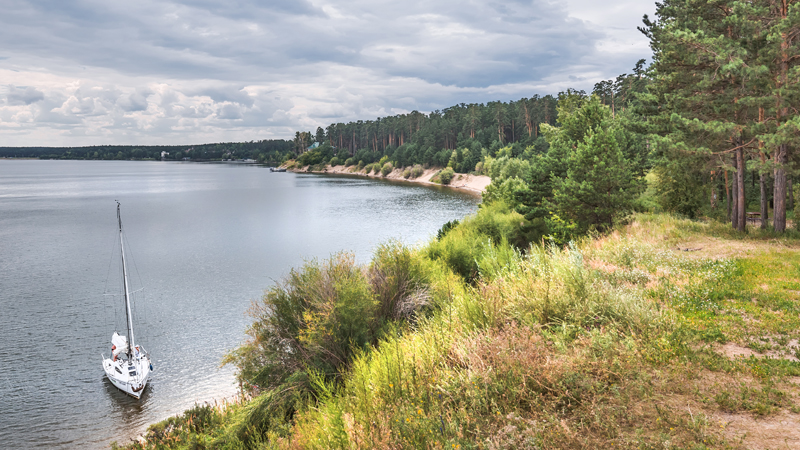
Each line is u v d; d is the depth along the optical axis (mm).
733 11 21875
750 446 3883
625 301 7230
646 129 27672
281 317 14133
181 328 33125
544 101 157125
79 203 134500
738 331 7082
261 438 9500
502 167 94688
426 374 5891
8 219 100750
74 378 26438
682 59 22734
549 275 8648
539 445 4059
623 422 4383
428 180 185500
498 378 5277
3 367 27891
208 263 55219
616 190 25953
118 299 41250
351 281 13422
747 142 22125
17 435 20953
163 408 22891
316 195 140625
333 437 5414
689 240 19000
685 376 5238
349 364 11156
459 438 4281
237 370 26234
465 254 21188
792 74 19219
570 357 5633
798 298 9039
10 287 45938
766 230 21188
